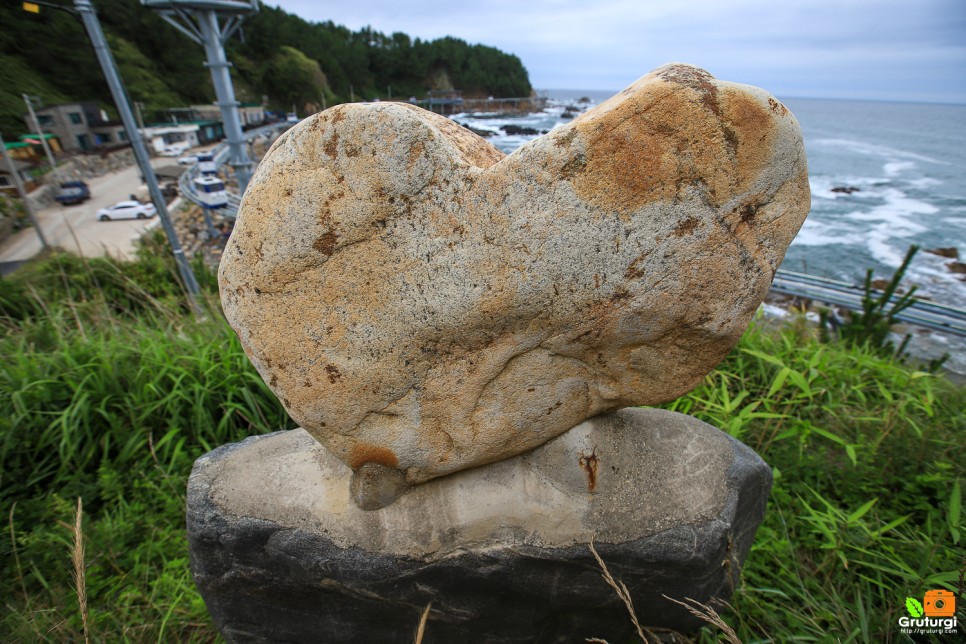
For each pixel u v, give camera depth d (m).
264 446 1.56
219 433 2.29
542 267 1.10
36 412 2.18
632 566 1.40
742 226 1.14
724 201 1.10
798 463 2.12
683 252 1.12
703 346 1.28
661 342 1.26
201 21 5.27
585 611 1.49
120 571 1.83
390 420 1.30
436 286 1.13
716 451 1.54
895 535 1.87
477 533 1.39
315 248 1.13
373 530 1.38
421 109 1.30
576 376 1.31
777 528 1.92
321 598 1.45
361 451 1.33
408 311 1.16
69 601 1.72
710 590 1.50
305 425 1.30
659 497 1.44
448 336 1.19
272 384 1.27
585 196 1.06
